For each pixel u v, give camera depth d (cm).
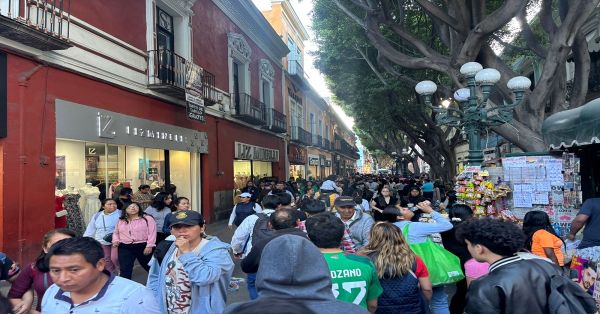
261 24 2186
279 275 182
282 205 618
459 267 424
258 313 163
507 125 1022
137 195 1083
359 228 513
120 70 1104
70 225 916
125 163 1158
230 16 1856
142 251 674
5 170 780
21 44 805
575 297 248
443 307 438
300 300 176
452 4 1073
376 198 1022
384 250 351
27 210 816
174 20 1431
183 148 1423
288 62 2962
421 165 7181
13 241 789
